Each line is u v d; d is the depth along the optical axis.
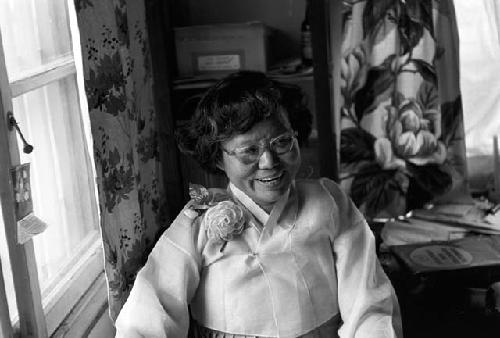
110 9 1.59
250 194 1.34
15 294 1.41
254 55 2.33
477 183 2.60
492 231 2.26
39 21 1.65
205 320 1.40
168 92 2.25
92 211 1.91
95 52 1.49
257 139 1.28
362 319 1.36
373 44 2.32
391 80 2.34
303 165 2.40
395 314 1.43
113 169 1.57
